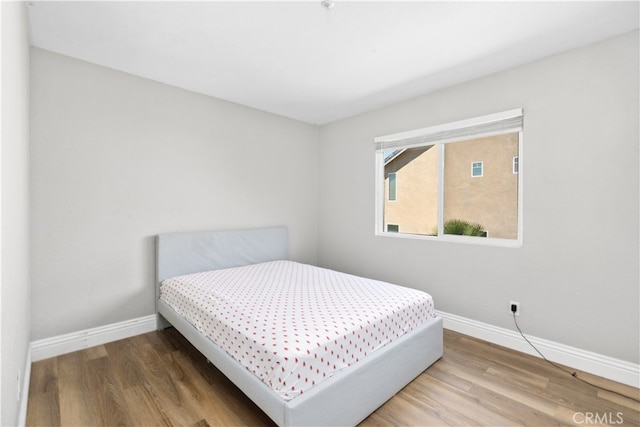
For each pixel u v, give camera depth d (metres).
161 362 2.26
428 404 1.81
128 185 2.70
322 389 1.47
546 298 2.36
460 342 2.64
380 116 3.54
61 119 2.36
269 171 3.78
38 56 2.26
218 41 2.19
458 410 1.75
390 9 1.82
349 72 2.66
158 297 2.82
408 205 3.40
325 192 4.23
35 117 2.24
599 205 2.12
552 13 1.84
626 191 2.03
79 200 2.45
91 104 2.50
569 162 2.24
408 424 1.64
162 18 1.92
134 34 2.10
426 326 2.19
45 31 2.05
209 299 2.21
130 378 2.04
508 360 2.33
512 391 1.93
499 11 1.83
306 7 1.81
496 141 2.77
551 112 2.32
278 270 3.14
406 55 2.37
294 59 2.44
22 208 1.70
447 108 2.94
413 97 3.21
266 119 3.73
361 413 1.66
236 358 1.73
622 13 1.82
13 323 1.33
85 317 2.49
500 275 2.60
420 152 3.29
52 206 2.32
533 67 2.41
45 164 2.29
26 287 1.94
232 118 3.41
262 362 1.53
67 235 2.40
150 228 2.83
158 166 2.87
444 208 3.11
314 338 1.58
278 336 1.59
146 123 2.80
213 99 3.25
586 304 2.19
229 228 3.41
